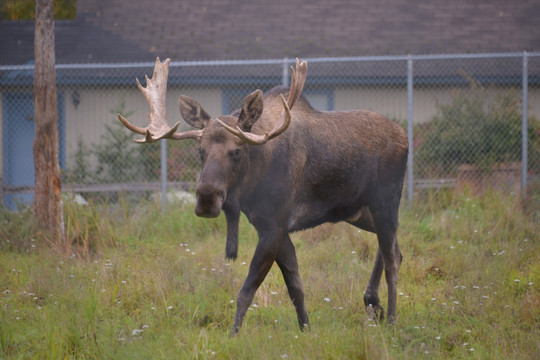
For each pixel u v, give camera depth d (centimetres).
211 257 2764
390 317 2002
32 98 5006
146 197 3969
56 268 2595
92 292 2106
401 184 2186
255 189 1812
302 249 2986
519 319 1958
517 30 5509
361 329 1717
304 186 1944
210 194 1605
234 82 4800
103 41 5447
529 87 4881
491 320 1961
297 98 1875
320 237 3177
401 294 2261
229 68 4959
